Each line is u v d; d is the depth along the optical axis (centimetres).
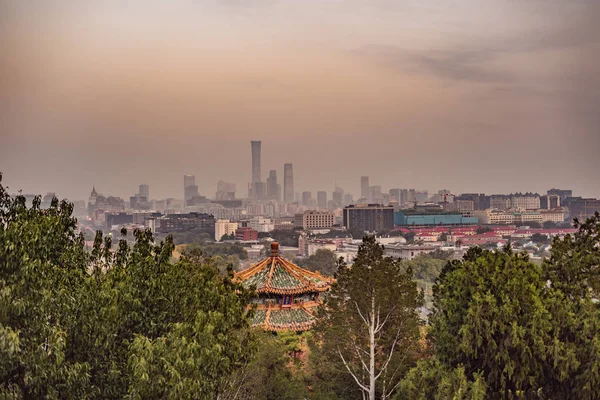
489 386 3809
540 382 3803
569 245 4291
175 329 2925
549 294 3934
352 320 4503
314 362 4662
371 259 4491
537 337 3666
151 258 3234
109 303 2861
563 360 3647
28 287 2612
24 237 2702
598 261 4119
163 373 2767
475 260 4275
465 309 3988
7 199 3162
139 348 2755
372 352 4331
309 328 5072
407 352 4550
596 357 3612
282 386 4334
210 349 2972
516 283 3844
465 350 3759
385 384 4531
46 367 2564
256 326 4803
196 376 2844
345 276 4509
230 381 3909
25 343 2556
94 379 2836
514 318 3741
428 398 3909
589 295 3997
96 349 2825
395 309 4466
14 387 2528
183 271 3306
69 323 2788
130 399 2702
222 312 3306
